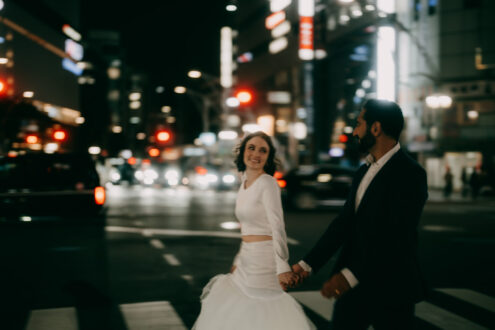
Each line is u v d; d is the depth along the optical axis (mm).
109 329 5562
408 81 40000
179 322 5828
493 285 7855
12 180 12766
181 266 9094
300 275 3240
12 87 37000
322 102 53625
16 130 24328
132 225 14898
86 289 7453
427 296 3074
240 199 3666
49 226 13414
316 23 33938
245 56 75750
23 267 8961
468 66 36438
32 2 41531
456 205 24500
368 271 2883
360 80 53438
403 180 2891
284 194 20000
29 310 6340
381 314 2902
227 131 41406
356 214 3016
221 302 3652
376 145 3078
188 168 41844
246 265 3617
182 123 96375
